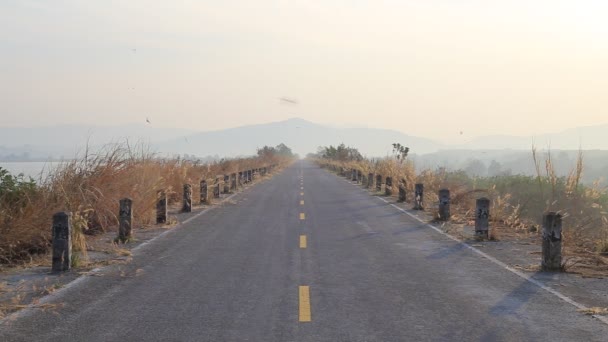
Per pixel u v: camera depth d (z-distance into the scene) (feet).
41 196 43.88
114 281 32.19
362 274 34.22
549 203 51.62
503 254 41.83
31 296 28.71
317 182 146.92
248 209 75.20
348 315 25.12
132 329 23.11
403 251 42.93
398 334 22.41
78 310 25.99
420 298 28.32
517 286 31.19
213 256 40.32
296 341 21.57
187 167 90.33
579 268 36.27
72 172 50.67
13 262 38.42
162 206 59.52
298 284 31.37
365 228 56.44
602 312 25.59
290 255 40.81
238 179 127.03
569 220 48.01
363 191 112.88
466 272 35.06
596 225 48.29
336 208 77.10
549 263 35.37
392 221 62.69
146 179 59.88
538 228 54.19
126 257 39.70
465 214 65.87
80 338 21.95
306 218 64.80
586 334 22.45
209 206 79.41
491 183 93.97
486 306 26.81
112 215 51.52
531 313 25.58
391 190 102.12
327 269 35.70
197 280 32.40
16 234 38.50
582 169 51.44
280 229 55.31
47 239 41.50
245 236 50.44
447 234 52.47
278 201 87.81
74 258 36.24
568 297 28.63
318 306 26.66
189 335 22.33
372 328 23.21
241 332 22.70
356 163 182.80
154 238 49.21
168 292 29.50
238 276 33.50
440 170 103.09
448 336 22.17
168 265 36.96
